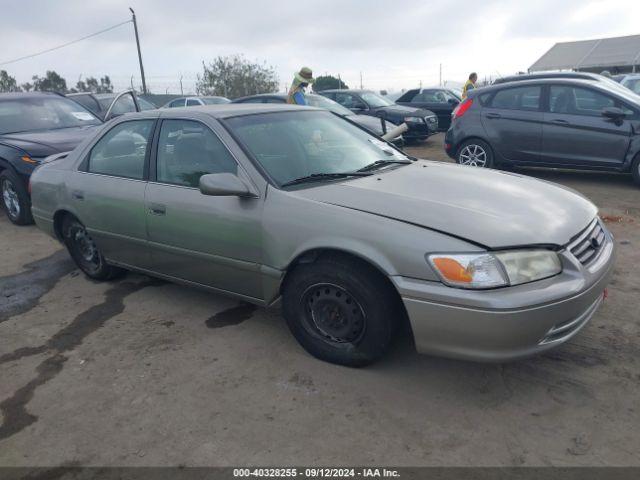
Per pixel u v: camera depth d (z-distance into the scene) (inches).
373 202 113.7
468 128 324.2
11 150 257.1
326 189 122.2
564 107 291.3
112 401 114.2
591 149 284.7
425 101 602.2
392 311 110.3
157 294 170.2
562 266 103.5
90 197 163.6
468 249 98.7
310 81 383.2
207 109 148.4
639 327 131.7
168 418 107.3
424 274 101.1
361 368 120.0
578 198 129.6
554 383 111.5
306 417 105.1
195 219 134.7
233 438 100.4
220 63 1365.7
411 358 123.7
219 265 134.5
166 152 145.9
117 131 162.4
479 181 130.9
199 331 143.3
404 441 97.0
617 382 110.6
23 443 102.9
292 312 124.3
